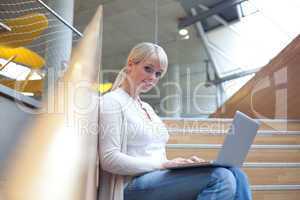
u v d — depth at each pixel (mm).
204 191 1246
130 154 1419
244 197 1248
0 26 2652
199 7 6152
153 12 5973
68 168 1127
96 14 1480
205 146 3182
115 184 1369
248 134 1318
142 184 1343
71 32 3424
